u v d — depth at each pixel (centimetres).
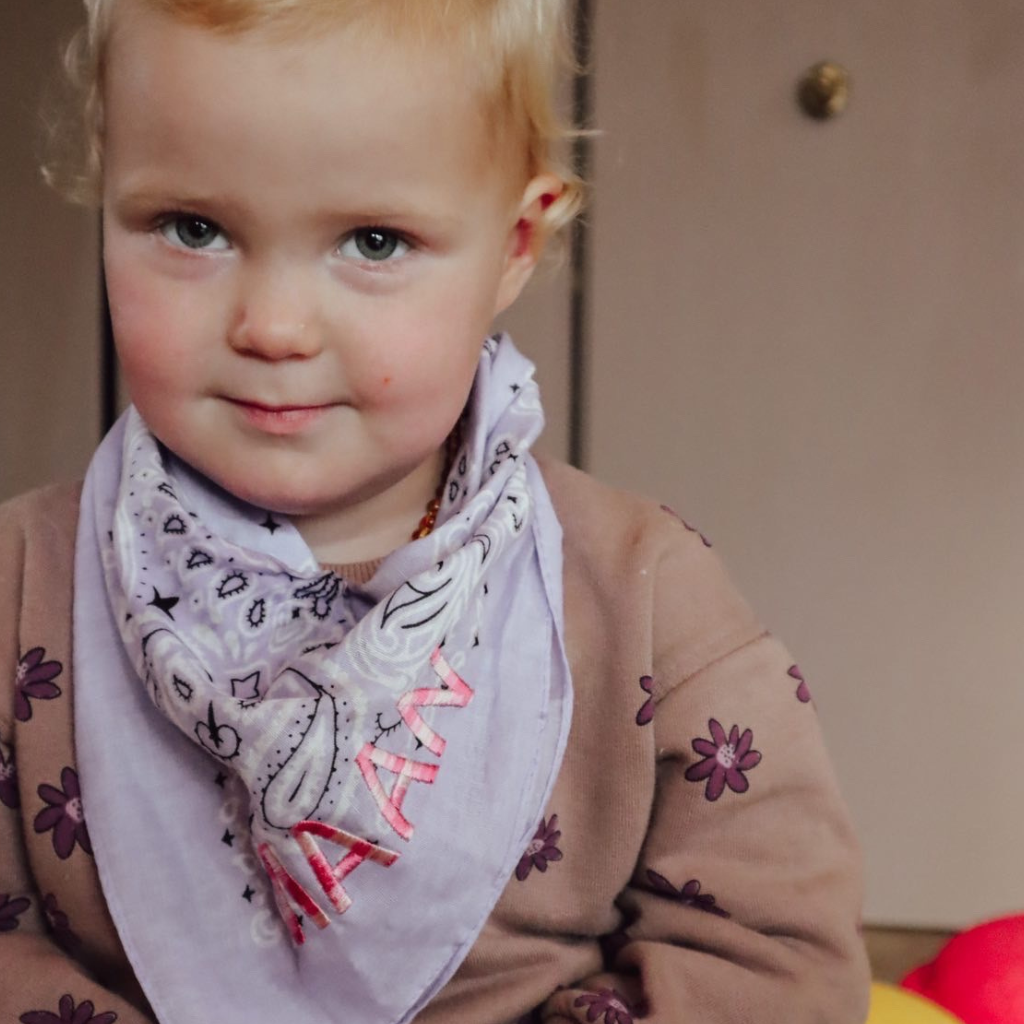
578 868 62
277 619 59
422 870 56
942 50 125
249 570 60
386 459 55
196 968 58
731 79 126
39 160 123
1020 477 132
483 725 59
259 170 48
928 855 140
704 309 130
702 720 62
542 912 61
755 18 125
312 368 52
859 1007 61
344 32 48
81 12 124
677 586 64
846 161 128
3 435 134
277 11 47
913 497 133
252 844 58
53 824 60
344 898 55
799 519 134
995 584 134
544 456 71
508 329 131
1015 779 138
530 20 56
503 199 56
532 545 63
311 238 50
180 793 59
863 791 140
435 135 50
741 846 62
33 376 133
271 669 58
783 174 128
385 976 57
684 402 132
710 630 63
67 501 66
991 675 136
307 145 48
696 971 60
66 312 131
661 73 126
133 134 50
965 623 135
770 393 132
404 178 50
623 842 61
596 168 128
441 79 50
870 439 132
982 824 139
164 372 53
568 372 132
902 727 138
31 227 129
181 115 48
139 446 63
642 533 65
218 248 51
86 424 133
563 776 62
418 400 54
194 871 58
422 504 63
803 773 63
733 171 128
